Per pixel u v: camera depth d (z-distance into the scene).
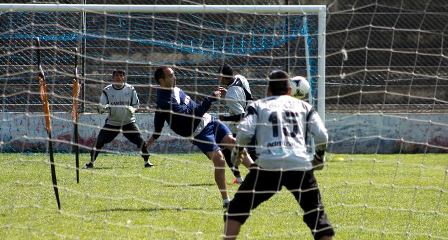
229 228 16.67
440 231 21.31
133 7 26.98
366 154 44.03
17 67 43.44
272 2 48.47
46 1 44.81
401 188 29.34
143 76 41.75
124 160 39.28
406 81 47.66
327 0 48.34
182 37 44.41
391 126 45.19
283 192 26.98
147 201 24.16
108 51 43.78
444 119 45.56
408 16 48.59
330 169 35.53
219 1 48.44
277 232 20.56
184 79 43.44
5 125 42.41
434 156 43.00
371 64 48.12
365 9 48.53
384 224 22.08
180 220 21.97
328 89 47.09
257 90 43.16
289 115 16.75
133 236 19.70
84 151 42.78
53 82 38.31
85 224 21.19
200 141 23.39
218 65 43.50
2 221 21.52
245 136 16.55
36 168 35.00
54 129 42.62
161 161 38.72
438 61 48.06
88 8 26.33
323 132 16.73
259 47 43.38
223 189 23.78
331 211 24.02
